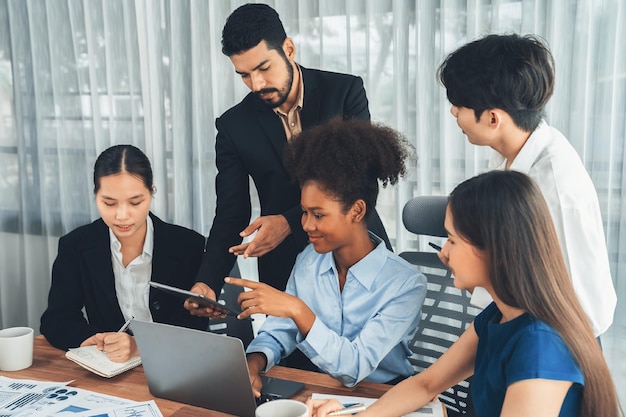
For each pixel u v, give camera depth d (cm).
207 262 202
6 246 346
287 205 209
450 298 182
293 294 174
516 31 241
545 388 106
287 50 191
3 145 338
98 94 319
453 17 249
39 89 329
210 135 298
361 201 155
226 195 213
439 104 256
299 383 153
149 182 191
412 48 259
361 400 142
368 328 158
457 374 136
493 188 109
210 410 141
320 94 204
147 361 145
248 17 180
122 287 203
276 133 204
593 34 234
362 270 164
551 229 110
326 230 155
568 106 239
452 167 259
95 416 138
